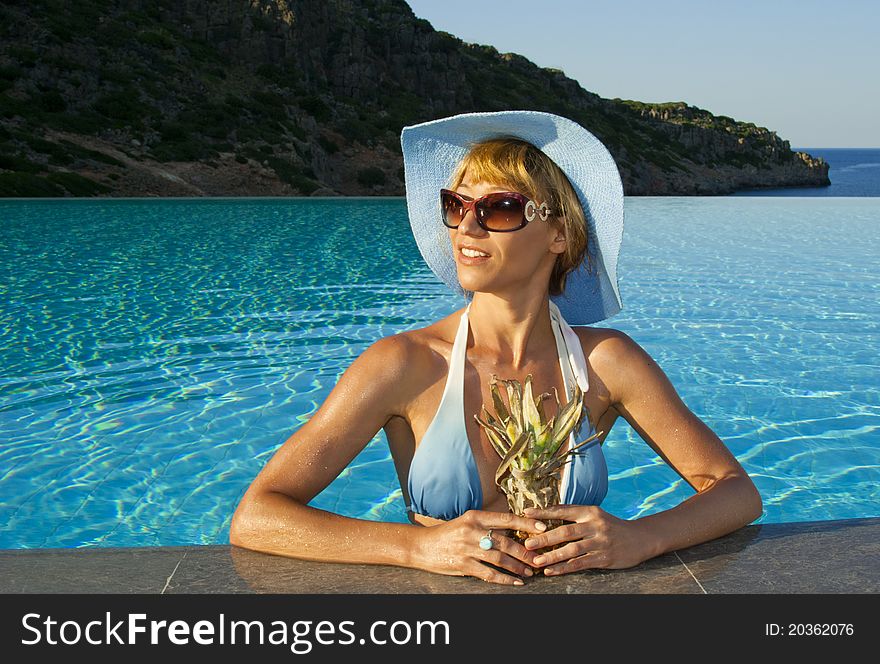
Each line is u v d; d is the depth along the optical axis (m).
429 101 51.69
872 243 15.04
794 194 73.62
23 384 5.64
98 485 3.94
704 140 74.88
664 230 17.70
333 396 1.88
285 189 32.81
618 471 4.18
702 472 1.99
